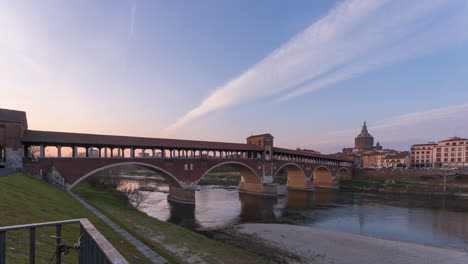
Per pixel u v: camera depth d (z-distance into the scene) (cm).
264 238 3125
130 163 4591
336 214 4856
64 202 2338
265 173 7338
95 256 393
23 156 3584
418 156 13662
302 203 6138
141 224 2667
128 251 1419
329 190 9231
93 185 6500
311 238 3128
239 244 2884
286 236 3212
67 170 3897
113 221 2275
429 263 2448
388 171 10650
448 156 12350
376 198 7106
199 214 4666
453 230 3781
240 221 4212
